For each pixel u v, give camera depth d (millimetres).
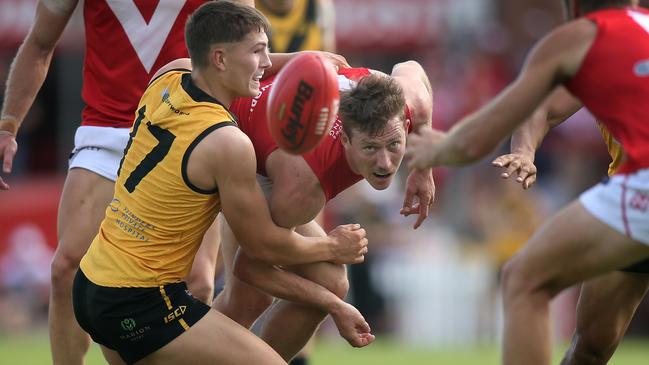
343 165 19453
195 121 19141
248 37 19172
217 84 19422
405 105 19609
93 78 22922
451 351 40469
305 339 21469
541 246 17531
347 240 20453
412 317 47000
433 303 47312
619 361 36594
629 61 16891
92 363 33062
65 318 22203
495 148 17422
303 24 32688
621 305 21062
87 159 22531
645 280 20891
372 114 18766
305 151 18234
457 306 47344
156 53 22531
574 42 16922
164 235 19266
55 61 58094
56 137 58906
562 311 46781
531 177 20797
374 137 18844
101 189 22375
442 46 57844
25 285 49250
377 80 19078
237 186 18984
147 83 22625
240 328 19500
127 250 19312
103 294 19281
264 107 20094
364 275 46156
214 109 19266
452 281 47438
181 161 19016
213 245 22484
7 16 56625
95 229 22281
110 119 22672
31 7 56562
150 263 19266
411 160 17891
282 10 32344
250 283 20422
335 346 43125
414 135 18047
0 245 49562
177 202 19141
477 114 17266
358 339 20406
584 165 57062
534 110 17203
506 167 20844
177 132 19203
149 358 19469
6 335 46656
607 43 16922
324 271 20781
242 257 20375
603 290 20953
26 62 23156
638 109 16969
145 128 19594
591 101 17266
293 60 18078
